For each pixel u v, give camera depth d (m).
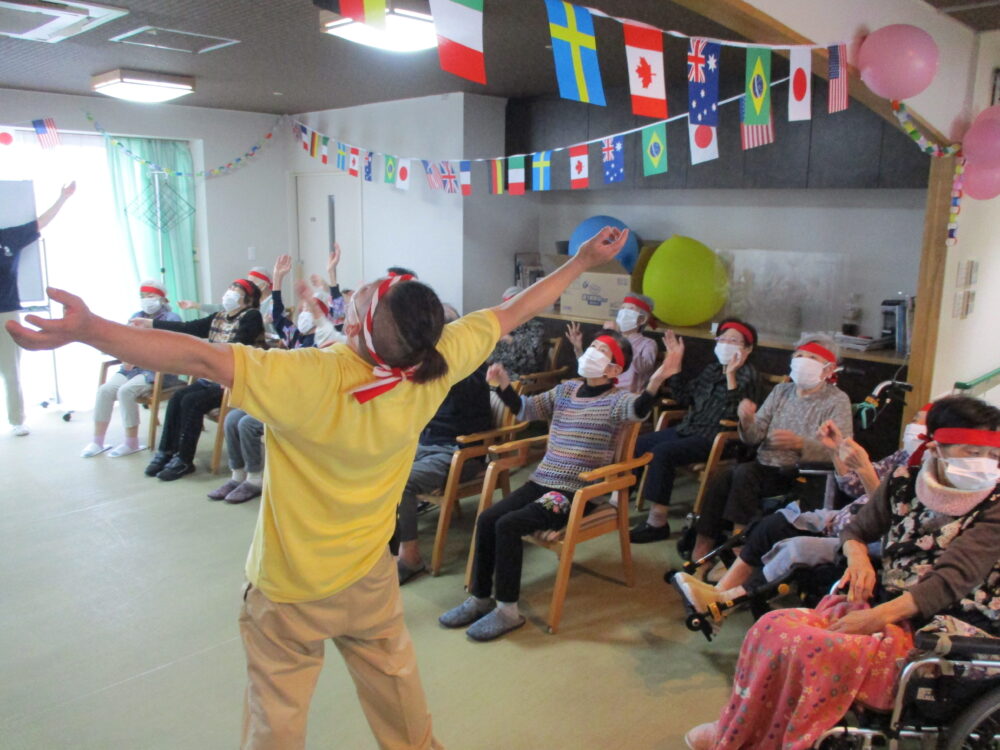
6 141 5.42
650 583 3.13
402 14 2.78
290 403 1.33
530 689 2.41
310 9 3.23
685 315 4.58
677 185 4.83
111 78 4.75
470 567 2.84
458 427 3.31
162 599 2.97
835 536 2.46
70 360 6.62
